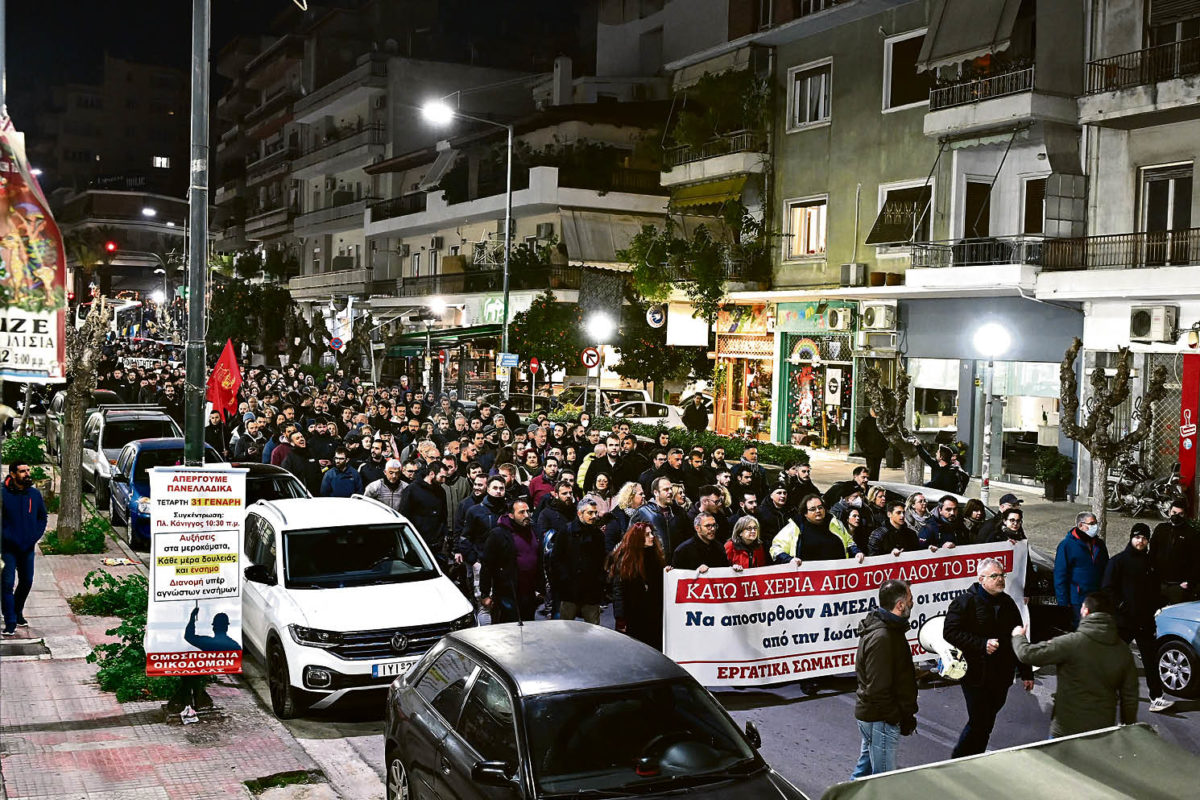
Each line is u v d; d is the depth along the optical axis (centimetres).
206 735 895
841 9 2881
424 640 970
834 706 1034
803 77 3144
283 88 8081
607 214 4316
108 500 1984
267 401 2494
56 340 631
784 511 1366
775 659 1043
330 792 782
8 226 618
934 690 1094
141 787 773
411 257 5634
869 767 758
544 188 4138
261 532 1123
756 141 3225
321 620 955
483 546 1105
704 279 3206
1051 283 2314
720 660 1020
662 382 3709
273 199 7994
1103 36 2334
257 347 5875
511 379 3747
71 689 1005
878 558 1093
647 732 614
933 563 1127
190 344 918
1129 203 2303
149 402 3053
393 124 6116
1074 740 407
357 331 4556
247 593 1080
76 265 9706
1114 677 718
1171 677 1070
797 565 1050
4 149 621
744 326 3341
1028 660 737
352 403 2652
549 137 4634
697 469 1619
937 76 2639
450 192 4884
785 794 588
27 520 1168
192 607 890
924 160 2734
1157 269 2117
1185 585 1195
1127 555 1084
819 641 1062
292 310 5269
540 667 652
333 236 6675
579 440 1933
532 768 584
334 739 923
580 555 1068
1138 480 2167
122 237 11125
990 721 812
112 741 870
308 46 7425
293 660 944
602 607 1392
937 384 2717
